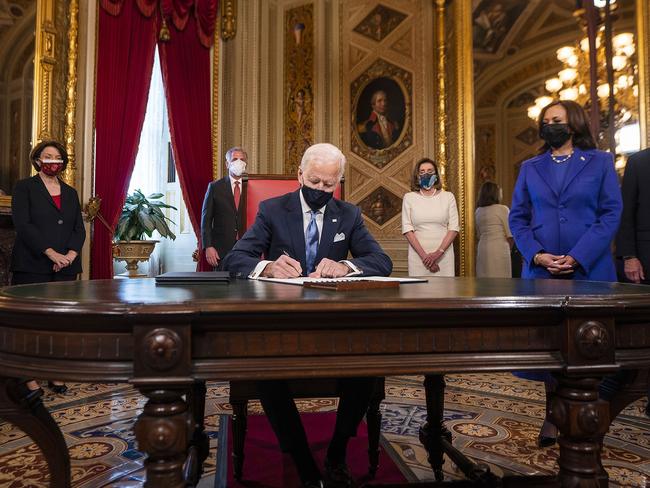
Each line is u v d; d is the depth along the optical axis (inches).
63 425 110.0
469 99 238.8
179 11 234.8
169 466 40.6
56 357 41.3
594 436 45.6
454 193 241.4
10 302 42.2
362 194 262.4
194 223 238.5
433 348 44.1
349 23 269.1
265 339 42.1
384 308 41.9
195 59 243.3
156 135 282.5
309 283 58.1
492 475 71.4
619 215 91.1
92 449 95.3
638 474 83.8
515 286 60.6
